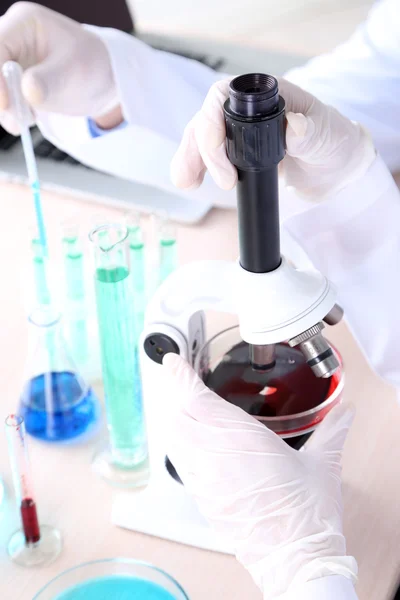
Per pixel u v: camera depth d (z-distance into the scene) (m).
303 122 0.83
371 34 1.66
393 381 1.15
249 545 0.88
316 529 0.86
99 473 1.06
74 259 1.15
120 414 1.02
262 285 0.81
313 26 2.21
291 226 1.13
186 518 0.97
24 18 1.26
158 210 1.49
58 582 0.90
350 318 1.17
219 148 0.81
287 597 0.83
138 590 0.90
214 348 0.99
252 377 0.95
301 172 1.07
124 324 0.96
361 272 1.16
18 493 0.95
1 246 1.44
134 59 1.38
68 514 1.01
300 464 0.89
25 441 0.92
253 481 0.87
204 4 2.80
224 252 1.41
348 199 1.10
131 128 1.47
